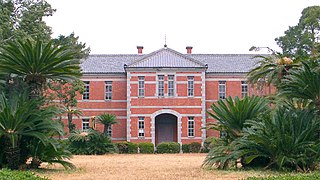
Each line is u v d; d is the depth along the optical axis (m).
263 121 15.80
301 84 15.34
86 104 47.28
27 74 15.88
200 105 45.03
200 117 44.91
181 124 44.88
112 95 47.28
